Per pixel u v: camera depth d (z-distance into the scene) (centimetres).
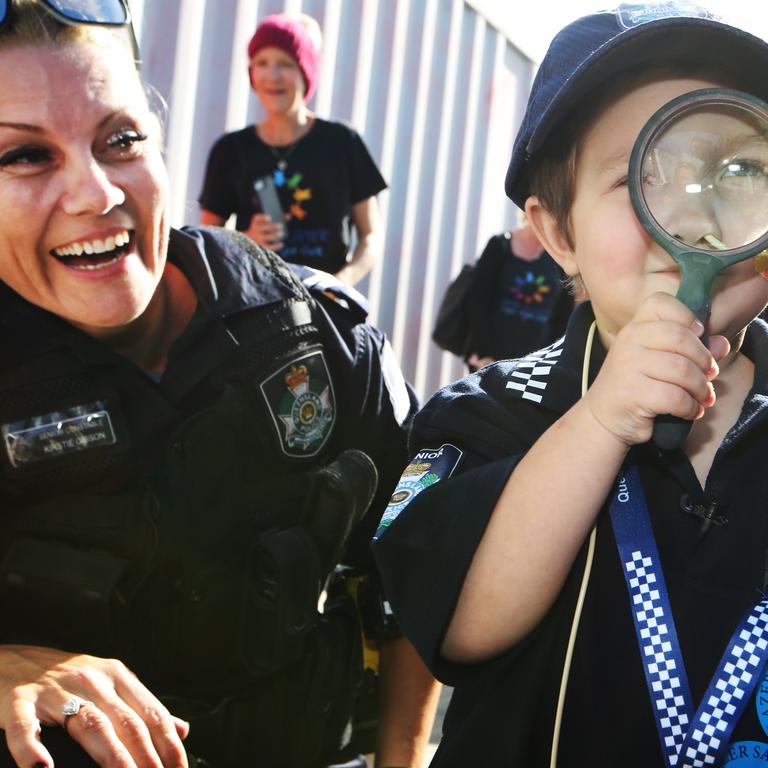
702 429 137
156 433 161
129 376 161
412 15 609
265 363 165
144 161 155
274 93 428
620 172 133
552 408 142
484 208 707
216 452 159
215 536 160
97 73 149
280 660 160
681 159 122
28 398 156
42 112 145
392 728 183
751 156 121
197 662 163
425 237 648
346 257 445
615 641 131
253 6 495
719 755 122
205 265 168
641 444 135
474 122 682
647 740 127
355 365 177
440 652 134
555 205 145
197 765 157
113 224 152
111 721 139
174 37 454
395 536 137
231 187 441
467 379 154
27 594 154
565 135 140
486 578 131
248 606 159
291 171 434
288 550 157
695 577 129
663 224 123
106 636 155
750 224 122
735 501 130
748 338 143
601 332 145
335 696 172
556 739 129
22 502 159
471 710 140
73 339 158
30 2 145
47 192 148
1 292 161
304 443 169
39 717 138
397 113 611
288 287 172
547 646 134
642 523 132
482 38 676
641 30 128
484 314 520
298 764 168
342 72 567
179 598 160
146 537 157
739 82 133
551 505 127
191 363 162
